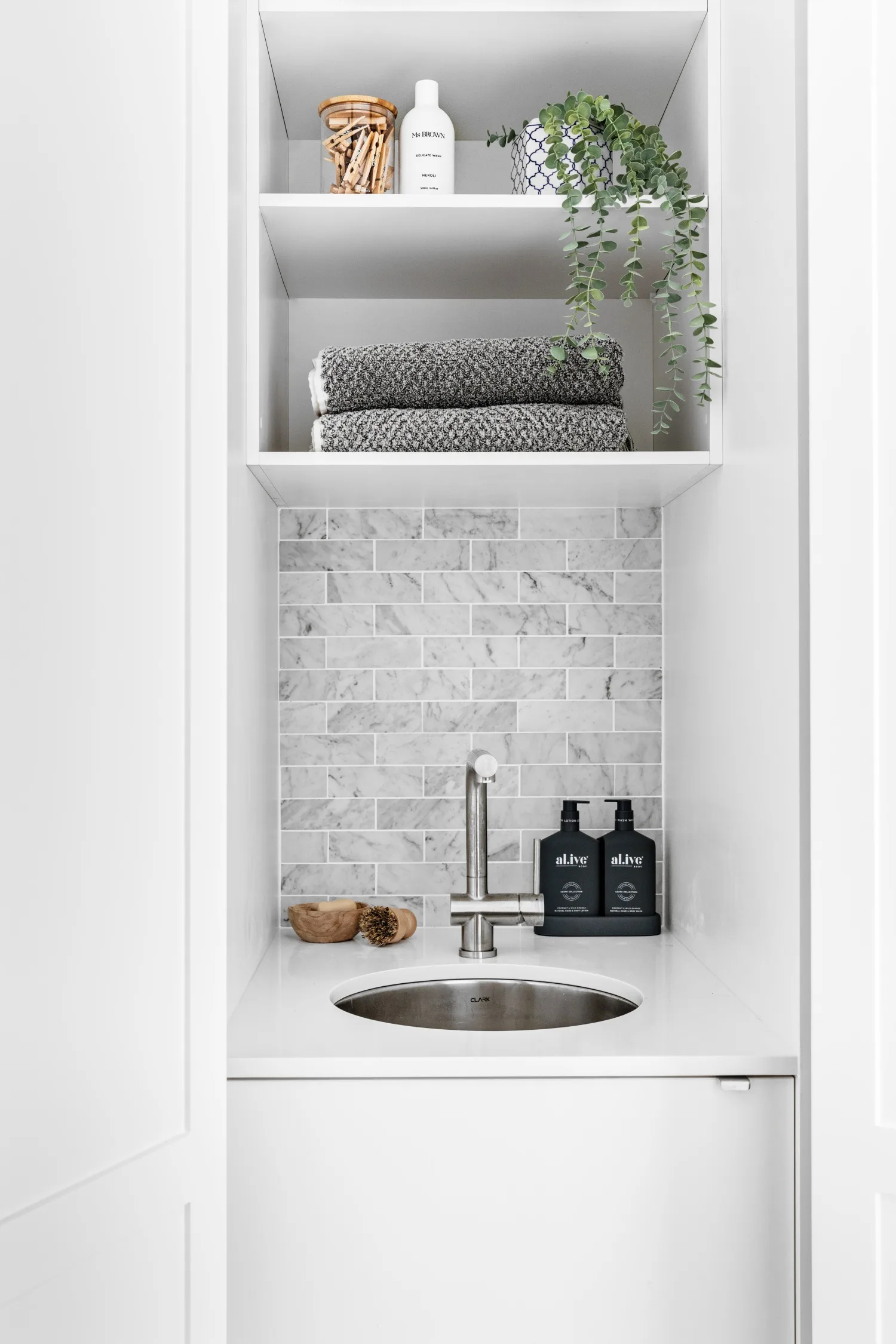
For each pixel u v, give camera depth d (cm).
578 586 167
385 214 132
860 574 96
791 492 107
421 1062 106
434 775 165
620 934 157
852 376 96
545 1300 107
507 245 143
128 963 89
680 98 146
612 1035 113
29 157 80
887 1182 93
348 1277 106
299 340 165
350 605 165
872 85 95
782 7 108
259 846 142
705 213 127
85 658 85
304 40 136
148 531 92
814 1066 98
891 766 94
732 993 128
